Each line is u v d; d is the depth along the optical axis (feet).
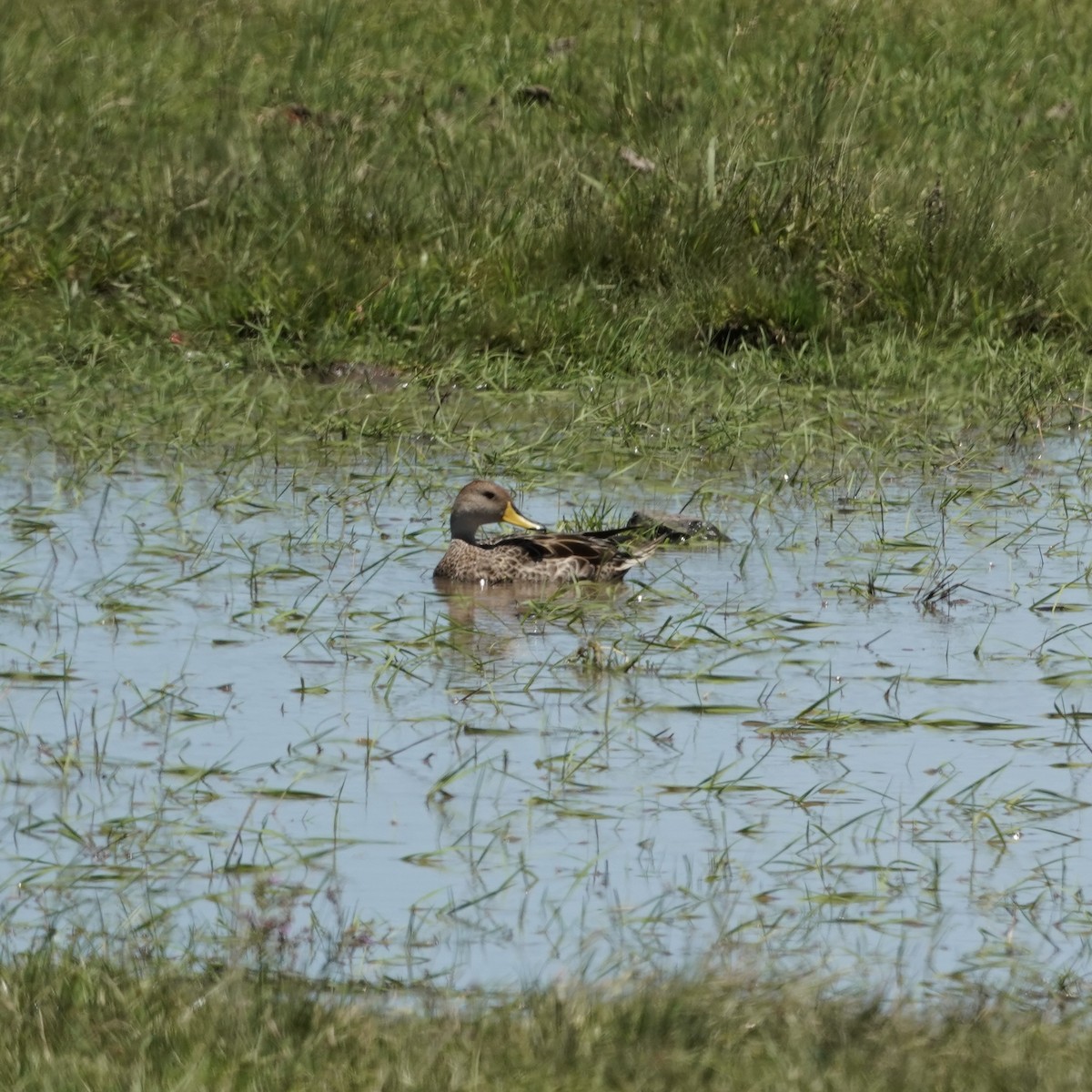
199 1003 73.67
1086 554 139.33
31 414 171.83
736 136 214.69
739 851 92.07
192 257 198.70
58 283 189.78
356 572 136.26
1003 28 275.59
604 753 103.45
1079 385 182.80
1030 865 91.15
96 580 131.44
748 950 82.23
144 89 246.88
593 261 199.62
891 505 151.84
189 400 173.06
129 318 190.70
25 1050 70.03
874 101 238.07
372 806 96.63
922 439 166.61
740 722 108.17
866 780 100.22
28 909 85.92
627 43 267.80
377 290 191.93
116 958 80.18
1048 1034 72.84
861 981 79.77
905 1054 69.77
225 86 250.16
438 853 91.40
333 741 104.78
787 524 147.23
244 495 149.89
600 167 214.90
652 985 76.33
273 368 184.44
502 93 249.34
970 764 102.22
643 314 193.06
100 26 274.57
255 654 118.42
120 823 93.97
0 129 223.92
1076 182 215.51
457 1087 67.15
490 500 141.69
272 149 220.64
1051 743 105.19
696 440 167.12
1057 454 166.81
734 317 193.26
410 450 166.40
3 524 142.92
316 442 166.71
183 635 121.39
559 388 181.78
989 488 155.63
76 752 102.73
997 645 120.47
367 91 248.93
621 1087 67.62
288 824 94.63
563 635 124.57
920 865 90.89
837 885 88.99
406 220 205.05
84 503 148.66
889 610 127.54
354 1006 74.90
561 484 158.51
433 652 120.16
